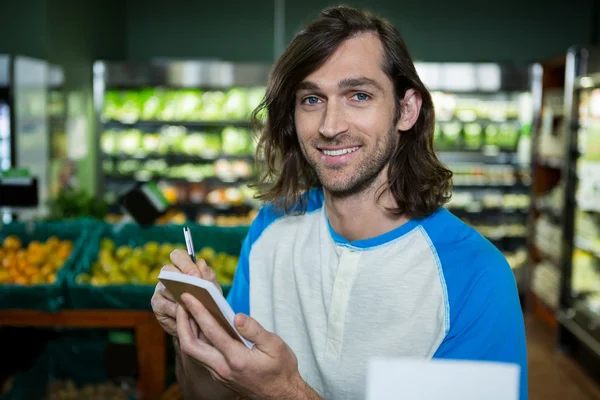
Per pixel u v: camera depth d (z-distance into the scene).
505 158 5.70
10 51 4.54
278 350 0.95
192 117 5.69
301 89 1.12
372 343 1.15
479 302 1.07
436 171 1.19
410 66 1.13
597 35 6.23
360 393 1.16
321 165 1.14
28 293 2.54
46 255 2.90
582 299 4.34
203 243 3.24
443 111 5.68
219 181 5.82
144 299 2.52
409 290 1.13
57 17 4.77
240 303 1.39
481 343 1.05
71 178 5.07
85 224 3.25
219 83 5.43
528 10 6.28
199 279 0.90
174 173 5.76
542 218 5.32
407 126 1.17
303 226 1.32
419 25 6.32
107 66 5.41
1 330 2.82
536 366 4.19
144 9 6.36
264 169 1.40
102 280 2.72
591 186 4.24
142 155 5.71
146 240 3.24
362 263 1.18
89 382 2.47
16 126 3.92
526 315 5.37
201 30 6.39
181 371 1.31
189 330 0.99
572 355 4.40
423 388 0.54
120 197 3.11
